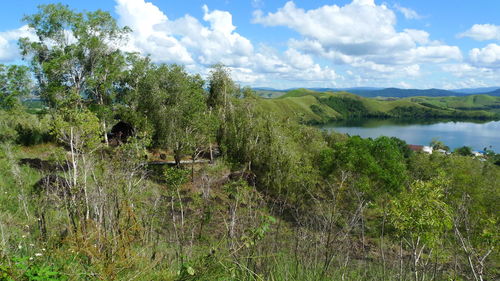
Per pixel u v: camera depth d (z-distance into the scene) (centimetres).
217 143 3766
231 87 3681
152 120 3072
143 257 454
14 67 2644
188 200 1491
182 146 2800
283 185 2453
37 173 1612
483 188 2470
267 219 426
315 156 2997
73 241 454
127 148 1279
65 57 2733
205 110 3275
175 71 3178
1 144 2233
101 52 3061
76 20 2828
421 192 670
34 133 2784
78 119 1067
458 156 2983
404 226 635
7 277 340
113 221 484
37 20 2775
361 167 2381
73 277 383
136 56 3325
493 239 532
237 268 396
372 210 1422
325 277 428
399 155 2595
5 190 1270
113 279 375
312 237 485
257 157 2908
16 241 568
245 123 3203
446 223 588
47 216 735
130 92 3228
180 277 364
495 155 5841
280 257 444
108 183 548
